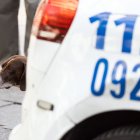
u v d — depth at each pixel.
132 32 4.51
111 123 4.66
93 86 4.56
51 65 4.91
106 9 4.76
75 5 4.88
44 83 4.94
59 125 4.73
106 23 4.65
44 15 4.98
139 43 4.46
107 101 4.51
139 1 4.74
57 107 4.76
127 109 4.44
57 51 4.88
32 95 5.14
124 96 4.43
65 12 4.88
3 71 10.86
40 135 4.89
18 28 14.00
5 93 11.16
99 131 4.73
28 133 5.10
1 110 10.12
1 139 8.43
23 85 10.80
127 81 4.42
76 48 4.75
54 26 4.91
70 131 4.72
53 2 4.97
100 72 4.57
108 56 4.57
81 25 4.77
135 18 4.59
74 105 4.64
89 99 4.57
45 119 4.86
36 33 5.10
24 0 13.46
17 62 10.73
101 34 4.64
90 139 4.79
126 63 4.47
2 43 13.93
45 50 4.97
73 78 4.70
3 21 13.87
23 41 13.91
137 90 4.38
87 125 4.70
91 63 4.64
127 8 4.71
